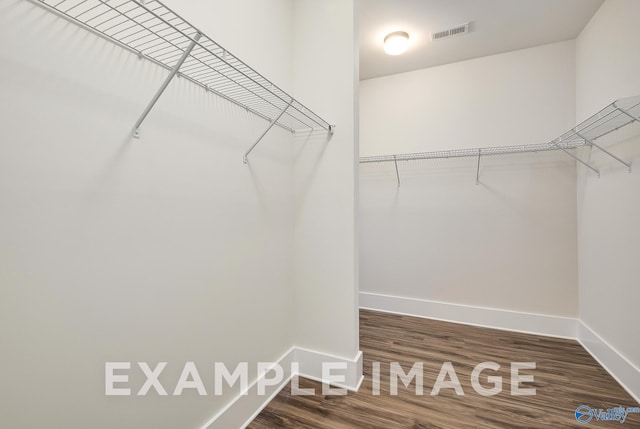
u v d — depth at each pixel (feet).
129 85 3.07
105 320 2.88
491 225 9.13
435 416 4.93
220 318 4.32
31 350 2.35
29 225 2.32
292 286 6.20
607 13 6.52
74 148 2.60
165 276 3.49
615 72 6.18
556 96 8.39
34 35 2.32
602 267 6.79
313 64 5.99
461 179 9.50
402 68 9.98
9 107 2.19
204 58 3.91
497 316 8.97
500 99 9.03
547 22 7.50
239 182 4.70
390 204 10.44
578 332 7.98
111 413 2.95
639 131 5.43
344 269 5.78
